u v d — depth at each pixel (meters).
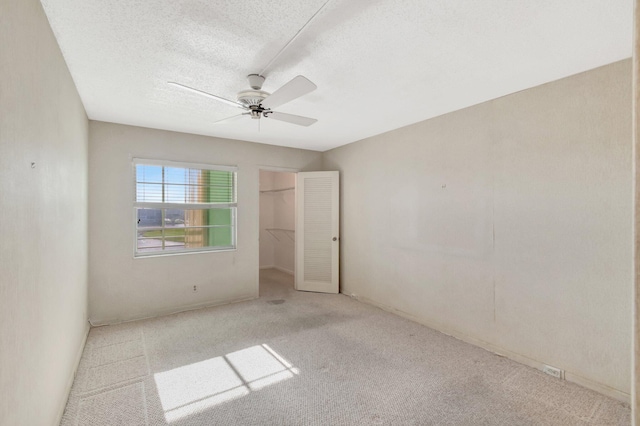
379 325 3.44
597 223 2.18
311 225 4.88
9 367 1.09
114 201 3.45
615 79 2.10
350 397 2.12
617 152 2.10
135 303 3.57
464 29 1.71
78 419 1.87
